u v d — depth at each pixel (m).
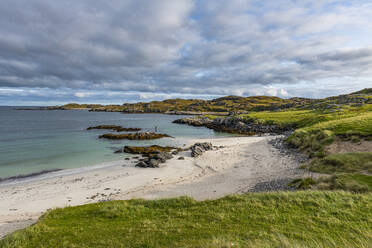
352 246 7.72
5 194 24.20
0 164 36.84
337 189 16.08
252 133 77.00
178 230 9.98
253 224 10.23
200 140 62.72
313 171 24.20
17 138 63.59
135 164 36.62
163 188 25.20
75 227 11.71
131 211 13.92
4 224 17.47
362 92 168.50
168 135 71.75
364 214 10.48
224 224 10.47
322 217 10.46
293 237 8.61
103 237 9.95
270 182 22.94
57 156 42.59
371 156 23.45
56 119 145.25
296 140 42.69
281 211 11.63
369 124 35.62
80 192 24.70
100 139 63.53
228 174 29.42
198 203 14.61
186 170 32.78
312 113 92.88
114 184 27.11
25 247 9.66
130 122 128.88
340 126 39.00
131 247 8.66
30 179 29.42
